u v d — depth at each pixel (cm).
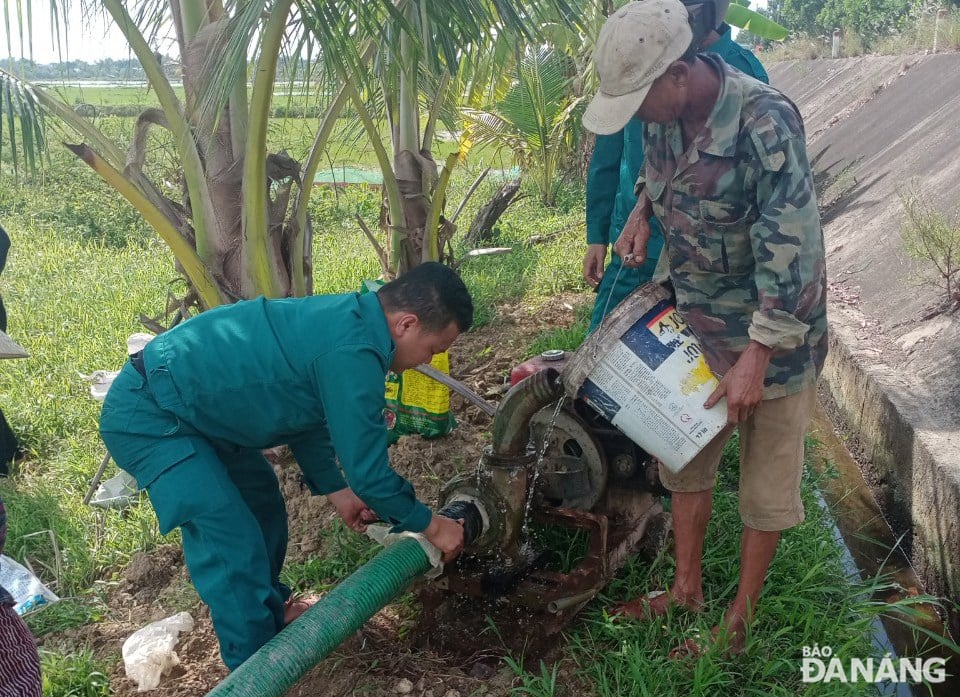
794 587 294
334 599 244
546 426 312
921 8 1589
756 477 265
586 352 259
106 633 310
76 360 542
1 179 940
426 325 239
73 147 334
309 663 233
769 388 252
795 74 2020
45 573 348
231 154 365
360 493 236
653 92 231
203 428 248
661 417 256
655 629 276
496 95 831
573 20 346
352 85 381
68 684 280
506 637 284
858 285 634
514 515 279
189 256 368
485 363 527
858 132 1123
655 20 226
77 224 938
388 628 299
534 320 593
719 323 253
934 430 381
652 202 267
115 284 706
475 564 292
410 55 388
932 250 532
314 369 234
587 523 294
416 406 406
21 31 295
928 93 956
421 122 583
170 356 245
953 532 330
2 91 326
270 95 336
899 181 770
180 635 302
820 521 354
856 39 1662
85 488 404
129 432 246
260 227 365
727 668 266
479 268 715
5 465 423
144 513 373
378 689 271
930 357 453
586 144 1082
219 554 245
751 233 234
